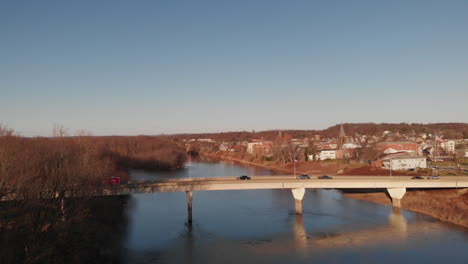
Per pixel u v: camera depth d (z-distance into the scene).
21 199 44.00
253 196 99.25
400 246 54.03
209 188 73.88
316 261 49.34
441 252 51.09
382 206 82.31
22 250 40.00
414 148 162.75
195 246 56.44
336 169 139.50
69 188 52.91
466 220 64.38
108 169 105.88
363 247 54.28
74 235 50.09
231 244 57.19
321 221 70.38
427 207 75.06
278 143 186.75
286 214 76.75
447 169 113.50
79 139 101.69
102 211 69.88
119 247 55.81
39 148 81.06
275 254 52.38
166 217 75.00
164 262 49.75
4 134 71.19
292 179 82.00
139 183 76.62
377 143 170.75
